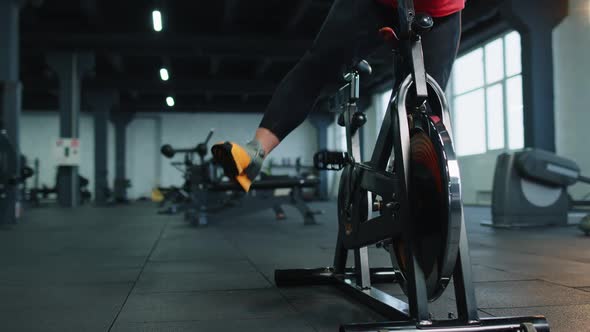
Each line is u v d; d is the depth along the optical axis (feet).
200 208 17.38
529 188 15.12
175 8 31.48
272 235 13.61
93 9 29.60
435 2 4.57
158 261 8.70
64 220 21.06
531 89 21.72
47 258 9.15
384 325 3.62
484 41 31.89
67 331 4.29
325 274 6.35
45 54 35.88
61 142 35.78
